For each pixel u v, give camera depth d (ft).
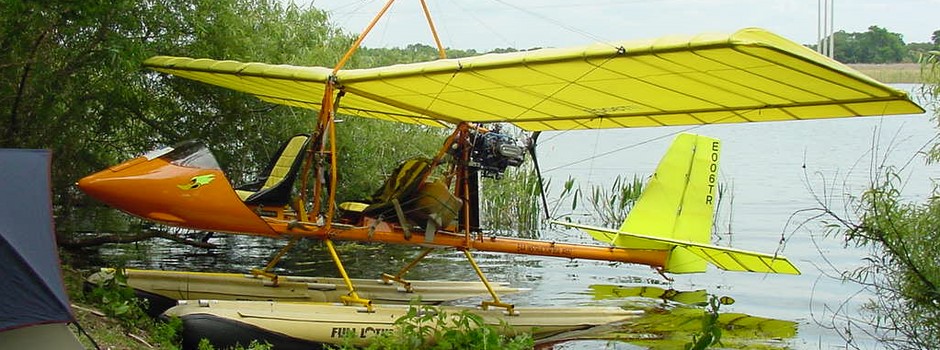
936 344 22.58
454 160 27.48
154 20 30.50
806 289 33.65
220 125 35.63
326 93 24.97
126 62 27.78
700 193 32.89
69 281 25.73
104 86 30.53
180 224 24.27
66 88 29.09
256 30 35.78
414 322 23.17
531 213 50.72
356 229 26.32
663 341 25.79
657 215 32.35
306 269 34.78
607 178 78.18
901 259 22.57
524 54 20.34
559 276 35.81
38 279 15.20
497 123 27.68
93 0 25.90
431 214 26.86
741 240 45.11
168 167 23.90
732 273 37.01
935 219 22.33
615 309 28.63
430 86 23.49
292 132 36.45
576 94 22.95
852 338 25.91
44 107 28.84
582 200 61.00
